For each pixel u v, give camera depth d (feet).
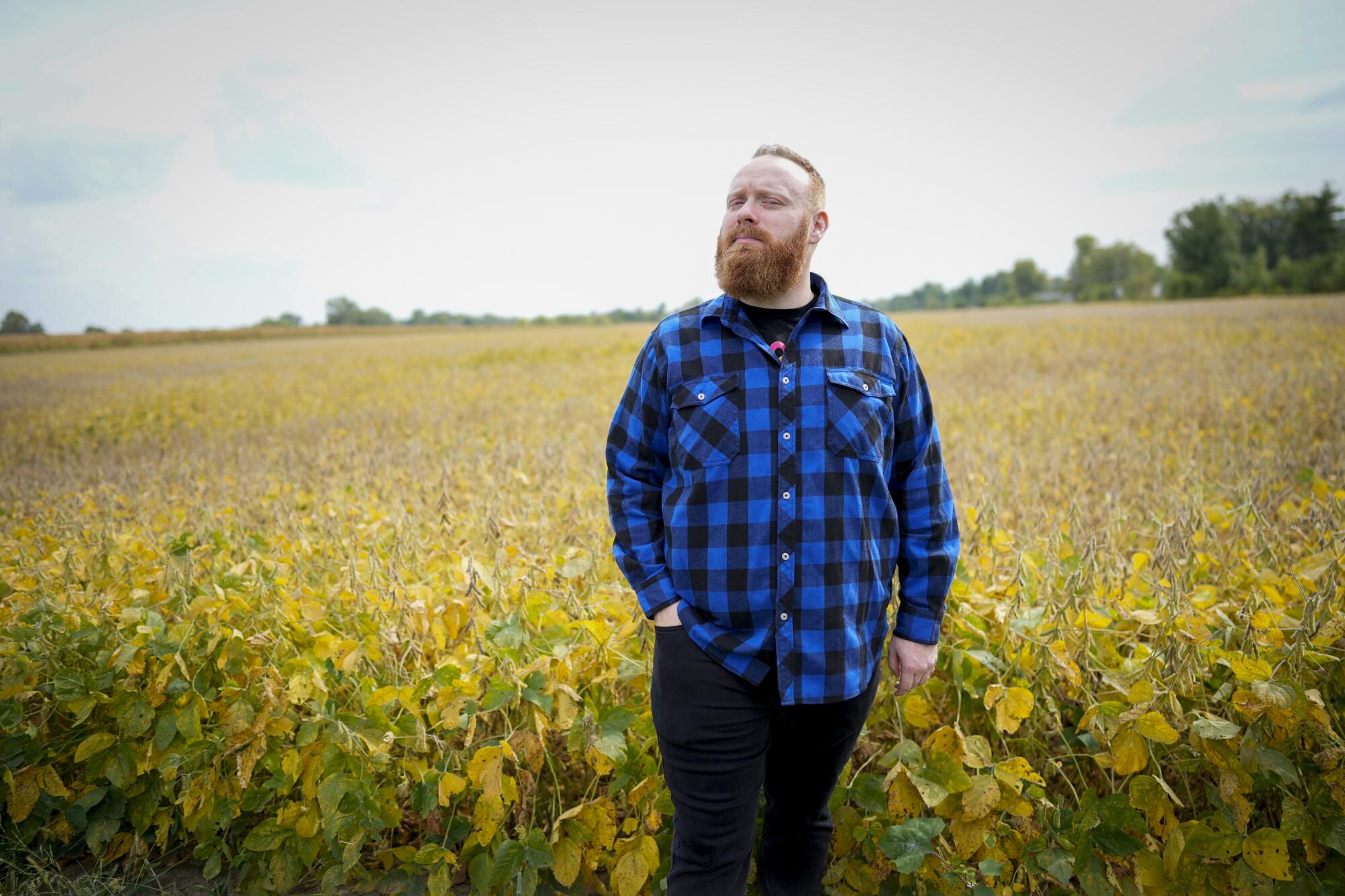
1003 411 26.40
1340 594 6.70
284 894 6.50
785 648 4.80
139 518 11.30
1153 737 5.49
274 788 6.57
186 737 6.63
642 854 5.87
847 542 4.88
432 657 7.29
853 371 5.01
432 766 6.45
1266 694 5.37
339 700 6.99
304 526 10.63
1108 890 5.54
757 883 6.24
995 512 9.00
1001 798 5.72
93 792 6.76
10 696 6.81
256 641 6.91
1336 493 8.77
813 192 4.99
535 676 6.14
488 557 8.95
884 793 6.07
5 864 6.61
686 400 5.00
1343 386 26.07
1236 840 5.33
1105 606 7.07
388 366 69.56
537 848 5.98
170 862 6.91
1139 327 72.59
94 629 7.18
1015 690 5.87
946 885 5.78
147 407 44.86
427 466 17.24
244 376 66.80
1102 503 11.46
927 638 5.32
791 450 4.86
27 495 15.93
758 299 5.05
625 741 6.12
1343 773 5.28
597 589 8.01
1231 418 22.26
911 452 5.40
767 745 5.10
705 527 4.91
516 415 30.48
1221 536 10.17
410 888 6.39
